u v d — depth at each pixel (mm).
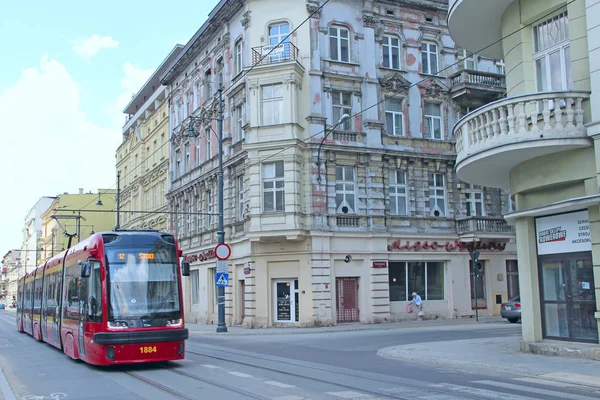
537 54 15023
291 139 29672
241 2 33094
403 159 32969
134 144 58812
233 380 12234
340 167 31547
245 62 32656
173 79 46344
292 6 31609
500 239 34125
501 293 34500
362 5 33031
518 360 13695
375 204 31672
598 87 12906
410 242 32312
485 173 16531
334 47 32250
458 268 33625
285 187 29750
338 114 31844
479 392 10234
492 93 34844
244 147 30719
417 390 10547
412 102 33875
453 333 23766
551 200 14547
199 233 38781
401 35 34062
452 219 33906
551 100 13367
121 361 13711
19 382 13055
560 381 11258
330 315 29703
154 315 14273
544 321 15016
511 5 15586
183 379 12594
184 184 42125
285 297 30438
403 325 29297
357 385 11242
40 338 23703
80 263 15211
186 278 41531
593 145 13172
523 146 13555
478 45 18469
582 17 13555
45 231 98938
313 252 29703
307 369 13797
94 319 14219
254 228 29938
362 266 31047
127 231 15414
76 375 13898
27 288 29641
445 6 35344
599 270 13094
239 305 33281
